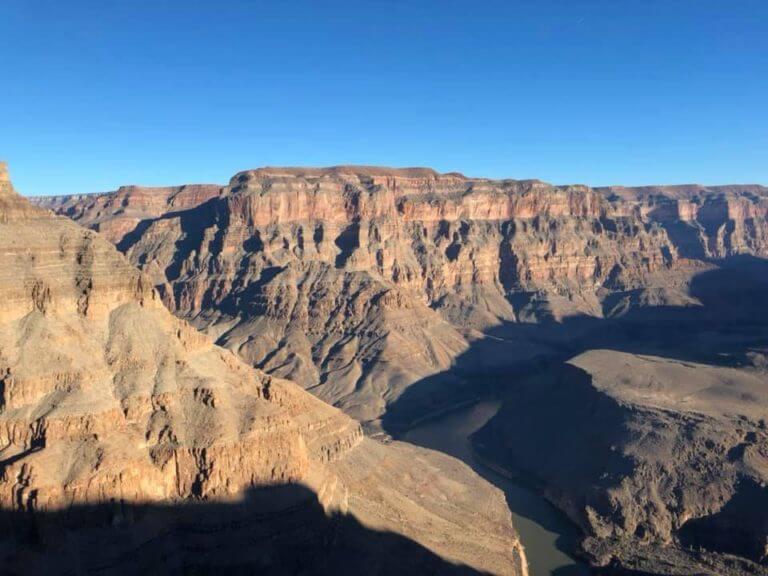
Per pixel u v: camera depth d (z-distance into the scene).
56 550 89.75
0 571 86.06
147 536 96.44
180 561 97.06
